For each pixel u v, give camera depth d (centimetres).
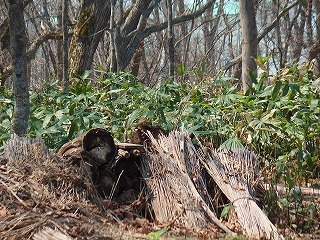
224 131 823
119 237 507
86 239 491
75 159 612
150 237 512
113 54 1518
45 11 2089
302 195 709
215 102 894
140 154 632
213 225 558
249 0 1167
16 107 782
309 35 2097
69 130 797
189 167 610
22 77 781
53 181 581
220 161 618
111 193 614
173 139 628
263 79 905
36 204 543
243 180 597
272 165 713
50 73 2295
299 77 899
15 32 775
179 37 2870
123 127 820
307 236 576
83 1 1603
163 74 1691
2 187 557
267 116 773
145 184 618
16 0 765
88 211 555
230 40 2820
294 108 793
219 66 2897
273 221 598
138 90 938
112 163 625
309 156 712
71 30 1666
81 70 1583
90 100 927
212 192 610
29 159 601
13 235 486
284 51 2247
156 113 856
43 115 869
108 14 1617
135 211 598
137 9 1709
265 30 1934
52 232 488
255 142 787
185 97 912
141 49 2125
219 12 2694
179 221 564
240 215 558
